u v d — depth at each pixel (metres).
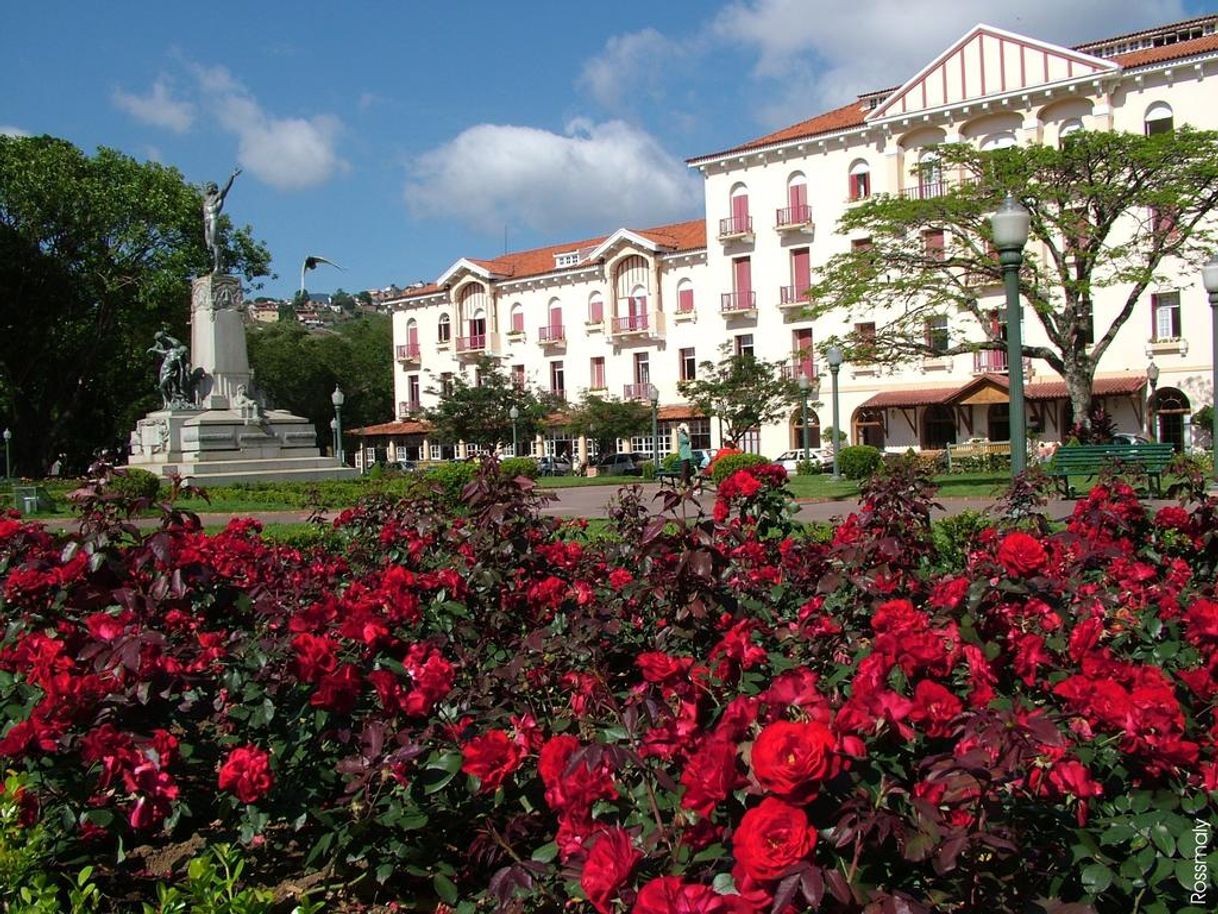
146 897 3.38
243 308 33.12
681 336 50.94
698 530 4.12
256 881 3.57
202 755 3.72
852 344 29.28
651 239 51.25
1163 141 23.31
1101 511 5.67
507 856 3.11
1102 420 26.36
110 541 4.55
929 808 2.14
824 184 44.53
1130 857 2.47
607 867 2.12
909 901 1.97
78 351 48.72
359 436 64.06
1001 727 2.37
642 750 2.61
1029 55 38.41
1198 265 30.16
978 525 8.14
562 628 4.73
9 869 2.65
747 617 4.29
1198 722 3.03
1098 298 38.22
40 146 46.34
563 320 55.72
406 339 62.91
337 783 3.58
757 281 46.88
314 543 9.52
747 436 47.91
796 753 2.04
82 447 51.34
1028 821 2.53
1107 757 2.67
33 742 3.17
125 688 3.41
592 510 22.23
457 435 50.19
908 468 5.85
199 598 4.41
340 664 3.48
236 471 30.64
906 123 41.28
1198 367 36.41
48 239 44.88
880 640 2.87
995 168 25.05
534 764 3.27
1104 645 3.96
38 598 4.35
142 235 45.53
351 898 3.47
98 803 3.31
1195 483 6.34
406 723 3.51
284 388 71.69
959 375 42.12
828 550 5.73
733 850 2.07
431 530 6.96
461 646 4.45
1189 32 39.69
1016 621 3.72
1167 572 5.46
